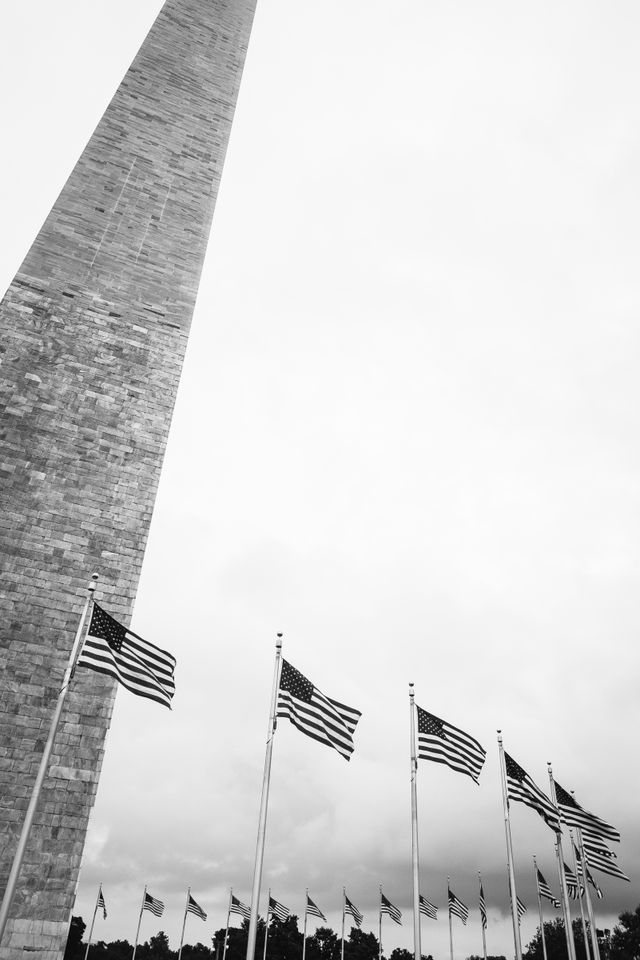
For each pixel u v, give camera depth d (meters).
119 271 32.06
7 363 27.16
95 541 24.77
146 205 35.28
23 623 22.45
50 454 25.81
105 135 37.16
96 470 26.17
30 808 15.80
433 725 21.91
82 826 20.06
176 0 48.31
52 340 28.58
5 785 19.91
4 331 27.94
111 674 17.56
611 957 87.62
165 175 37.12
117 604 23.94
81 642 18.77
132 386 28.80
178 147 38.84
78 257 31.69
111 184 35.25
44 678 21.81
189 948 117.88
